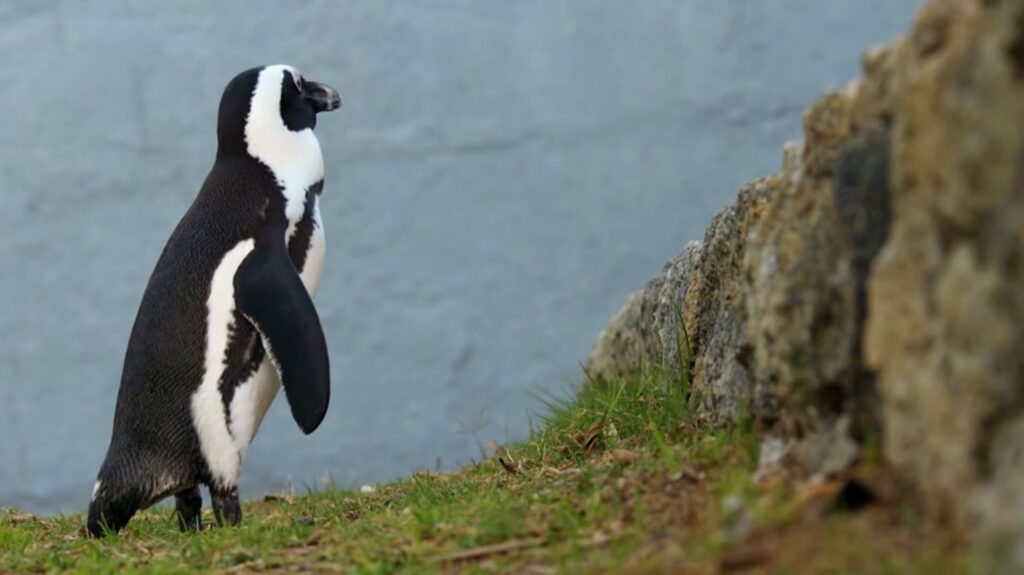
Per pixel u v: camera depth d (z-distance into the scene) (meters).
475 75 46.41
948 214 10.56
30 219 45.75
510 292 46.84
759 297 14.45
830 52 46.78
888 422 11.64
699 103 46.88
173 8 45.56
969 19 10.42
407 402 46.47
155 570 15.36
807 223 13.53
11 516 24.45
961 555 10.11
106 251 45.88
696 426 17.06
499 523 14.34
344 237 46.31
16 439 46.03
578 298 46.84
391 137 46.28
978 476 10.34
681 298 20.91
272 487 45.06
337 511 20.20
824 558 10.77
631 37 46.53
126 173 45.69
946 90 10.56
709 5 46.59
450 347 46.66
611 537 13.18
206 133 45.69
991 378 10.12
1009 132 9.88
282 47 45.88
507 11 46.19
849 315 12.59
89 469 46.03
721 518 12.25
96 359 45.91
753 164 46.91
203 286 20.72
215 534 17.75
